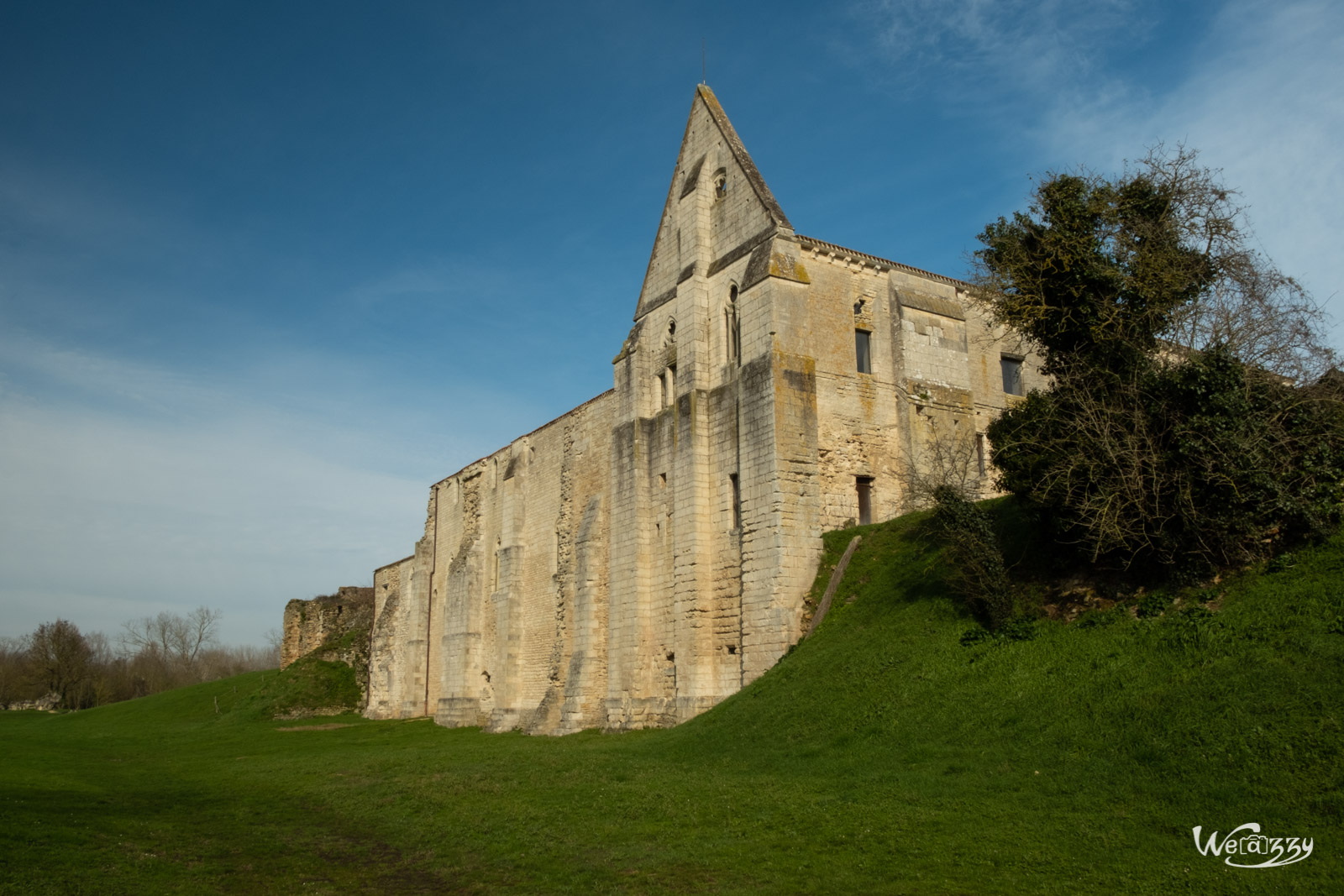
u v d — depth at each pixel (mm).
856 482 30109
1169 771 13406
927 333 32531
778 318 29391
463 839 16453
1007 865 11789
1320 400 17703
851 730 19297
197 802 22391
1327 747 12344
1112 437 18547
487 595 51094
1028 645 18859
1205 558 17531
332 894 13844
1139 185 21188
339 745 39969
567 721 35969
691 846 14242
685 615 30938
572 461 42656
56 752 33844
